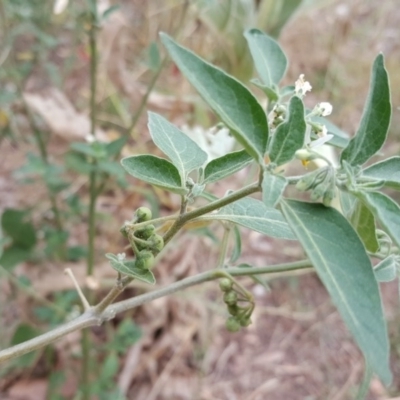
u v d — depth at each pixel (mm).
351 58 667
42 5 409
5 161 461
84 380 352
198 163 155
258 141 125
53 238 356
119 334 356
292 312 466
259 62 208
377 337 109
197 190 146
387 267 168
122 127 510
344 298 112
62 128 399
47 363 388
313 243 119
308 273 492
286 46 642
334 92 618
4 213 348
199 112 479
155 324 419
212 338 439
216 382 421
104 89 507
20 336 344
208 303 425
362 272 116
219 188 490
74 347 394
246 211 165
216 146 292
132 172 144
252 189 132
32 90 513
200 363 426
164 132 159
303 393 423
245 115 124
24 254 358
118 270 150
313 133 163
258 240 507
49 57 533
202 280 187
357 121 606
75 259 390
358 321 110
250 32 212
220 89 123
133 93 484
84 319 172
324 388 427
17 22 439
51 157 446
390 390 420
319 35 670
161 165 146
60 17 446
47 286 383
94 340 409
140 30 574
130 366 400
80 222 448
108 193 471
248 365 434
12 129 429
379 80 129
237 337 448
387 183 129
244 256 493
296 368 436
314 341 453
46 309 346
